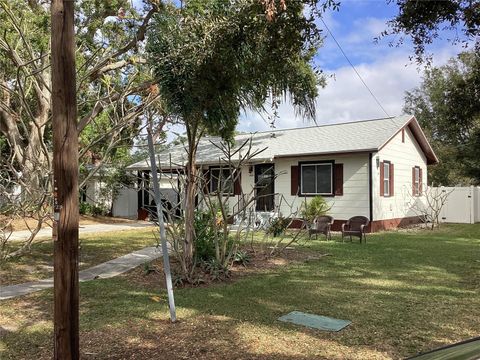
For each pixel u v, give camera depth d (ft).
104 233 49.44
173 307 16.87
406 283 23.09
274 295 20.63
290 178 54.65
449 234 47.47
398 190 57.21
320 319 16.88
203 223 26.96
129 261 30.17
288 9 16.26
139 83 31.40
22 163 30.01
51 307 19.17
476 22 17.25
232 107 24.53
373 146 48.44
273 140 60.54
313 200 49.06
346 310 18.10
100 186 71.61
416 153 63.72
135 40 33.78
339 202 51.42
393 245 37.60
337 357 13.16
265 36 19.07
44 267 28.43
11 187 33.30
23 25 30.37
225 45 19.90
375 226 50.29
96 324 16.46
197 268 25.38
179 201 26.02
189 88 22.26
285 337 14.90
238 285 22.74
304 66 25.49
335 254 32.65
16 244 37.99
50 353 13.98
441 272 25.93
